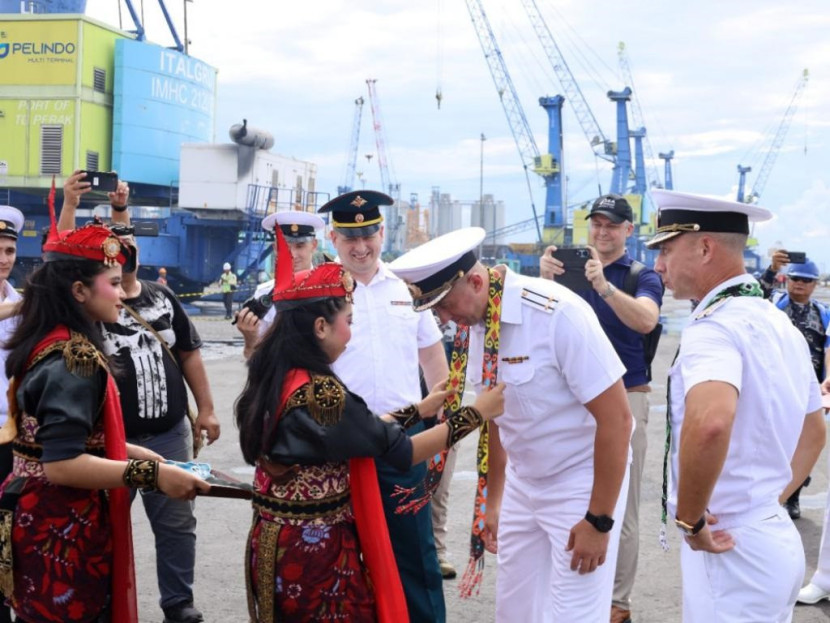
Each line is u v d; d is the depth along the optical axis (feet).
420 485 12.78
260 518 9.29
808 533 20.58
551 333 10.05
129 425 13.98
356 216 13.38
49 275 9.56
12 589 9.75
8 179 94.94
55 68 94.48
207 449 27.61
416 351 14.10
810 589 16.44
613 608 14.71
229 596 16.16
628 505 14.74
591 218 16.21
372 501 9.27
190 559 14.64
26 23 94.32
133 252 13.96
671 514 9.37
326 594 9.09
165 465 9.42
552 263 15.78
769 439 8.77
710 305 8.96
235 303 103.40
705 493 8.41
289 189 98.37
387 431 9.16
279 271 9.25
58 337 9.44
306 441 8.82
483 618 15.49
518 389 10.33
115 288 9.84
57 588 9.62
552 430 10.43
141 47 98.22
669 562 18.40
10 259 14.87
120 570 9.95
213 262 100.12
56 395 9.15
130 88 97.76
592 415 10.22
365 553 9.32
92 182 14.55
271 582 9.11
